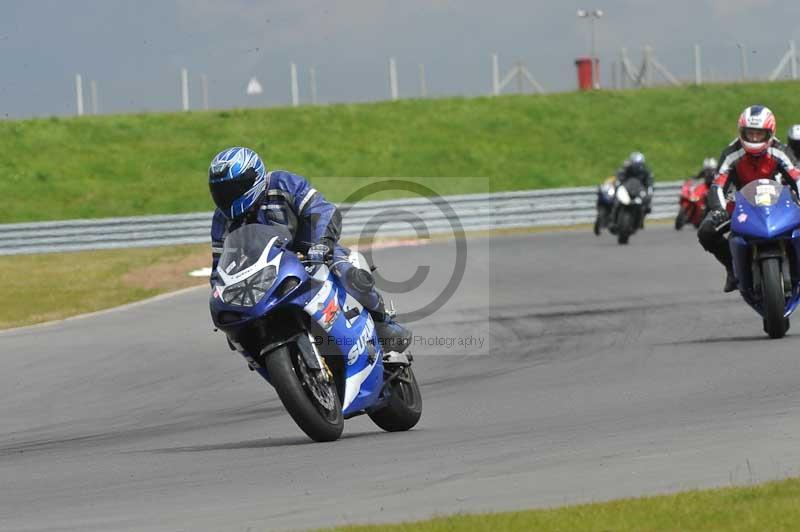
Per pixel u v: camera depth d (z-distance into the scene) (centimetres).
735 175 3994
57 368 4350
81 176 13338
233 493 1978
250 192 2478
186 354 4534
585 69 16950
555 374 3719
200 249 9481
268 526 1661
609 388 3269
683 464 1941
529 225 11488
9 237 9944
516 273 7019
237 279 2422
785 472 1791
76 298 6956
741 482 1742
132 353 4616
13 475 2464
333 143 14725
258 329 2488
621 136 15375
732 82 17088
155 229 10250
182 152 14200
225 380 3969
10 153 13700
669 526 1483
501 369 3962
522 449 2241
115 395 3800
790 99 16612
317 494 1906
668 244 8694
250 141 14638
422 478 1989
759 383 3041
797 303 3859
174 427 3186
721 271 6638
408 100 16150
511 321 5094
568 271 7006
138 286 7406
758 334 4216
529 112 15925
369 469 2131
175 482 2162
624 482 1823
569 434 2414
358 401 2611
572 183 14025
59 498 2077
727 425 2348
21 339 5156
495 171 14200
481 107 16038
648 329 4641
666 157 14850
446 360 4275
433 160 14400
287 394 2438
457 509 1698
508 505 1703
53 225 9994
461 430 2684
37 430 3291
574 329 4778
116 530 1706
